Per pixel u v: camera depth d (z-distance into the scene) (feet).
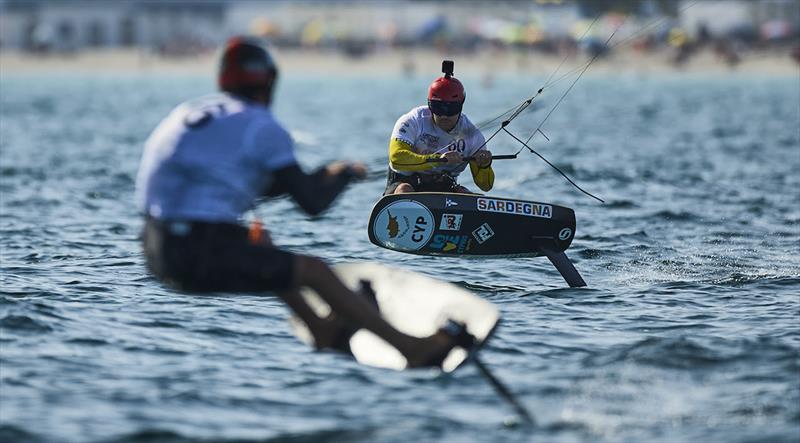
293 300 83.20
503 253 135.23
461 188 139.85
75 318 107.34
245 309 112.88
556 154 316.60
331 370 91.45
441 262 143.43
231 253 74.02
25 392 84.33
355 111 561.02
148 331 103.60
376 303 86.84
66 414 79.66
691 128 420.36
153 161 74.95
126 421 78.48
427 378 89.15
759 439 74.54
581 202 204.33
